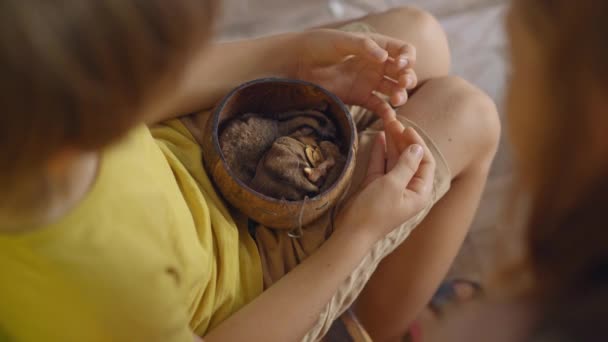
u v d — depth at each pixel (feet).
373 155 2.77
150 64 1.75
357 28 3.02
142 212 2.21
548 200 1.92
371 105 2.92
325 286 2.53
